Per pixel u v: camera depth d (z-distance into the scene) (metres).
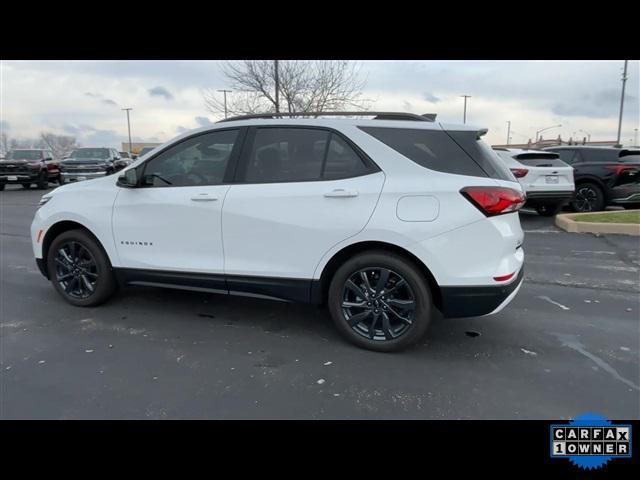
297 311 4.45
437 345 3.70
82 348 3.62
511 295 3.36
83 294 4.46
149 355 3.50
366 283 3.52
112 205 4.19
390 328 3.52
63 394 2.94
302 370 3.28
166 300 4.74
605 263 6.41
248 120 3.84
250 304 4.64
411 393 2.98
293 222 3.56
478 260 3.25
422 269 3.39
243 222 3.71
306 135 3.63
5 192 19.30
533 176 9.97
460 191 3.23
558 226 9.56
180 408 2.81
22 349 3.59
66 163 20.06
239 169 3.78
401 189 3.31
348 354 3.54
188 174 3.97
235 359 3.45
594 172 10.85
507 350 3.61
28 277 5.64
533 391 3.00
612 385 3.07
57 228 4.52
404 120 3.57
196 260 3.94
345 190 3.42
